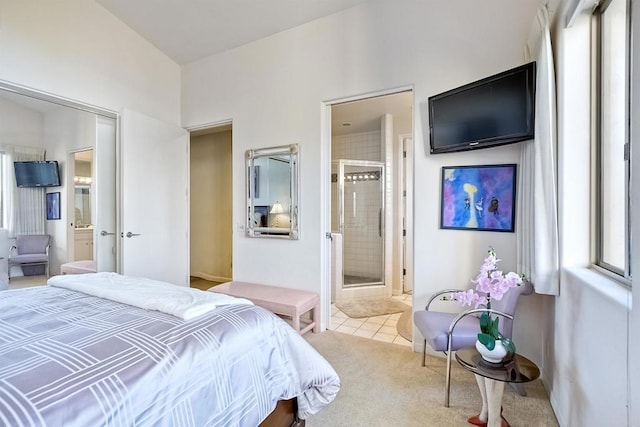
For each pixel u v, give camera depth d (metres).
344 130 4.77
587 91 1.60
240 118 3.40
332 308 3.66
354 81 2.75
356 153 4.91
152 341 1.04
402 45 2.53
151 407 0.86
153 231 3.38
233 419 1.08
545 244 1.69
